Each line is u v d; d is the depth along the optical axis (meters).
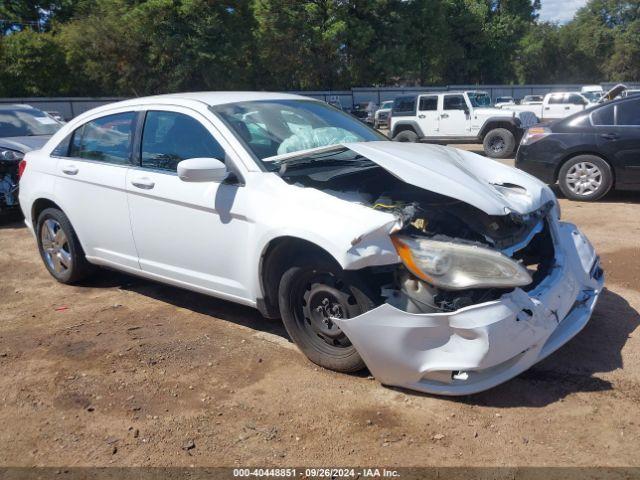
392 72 42.53
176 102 4.23
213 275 3.91
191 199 3.86
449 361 2.93
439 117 16.83
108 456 2.80
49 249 5.26
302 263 3.36
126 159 4.39
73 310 4.66
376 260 2.99
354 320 3.09
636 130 7.63
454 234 3.35
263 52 40.06
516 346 2.93
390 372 3.10
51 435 2.99
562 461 2.64
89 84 39.69
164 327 4.26
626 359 3.52
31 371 3.66
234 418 3.07
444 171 3.48
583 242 3.87
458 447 2.76
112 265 4.66
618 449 2.71
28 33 37.91
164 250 4.14
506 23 53.22
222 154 3.84
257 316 4.41
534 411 3.02
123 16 34.41
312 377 3.45
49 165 5.02
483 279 2.87
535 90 46.06
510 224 3.44
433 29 44.69
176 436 2.94
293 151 3.97
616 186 7.93
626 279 4.94
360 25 40.62
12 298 4.98
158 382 3.47
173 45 34.00
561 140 8.10
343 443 2.83
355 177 3.91
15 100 33.25
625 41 63.62
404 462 2.67
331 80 43.50
